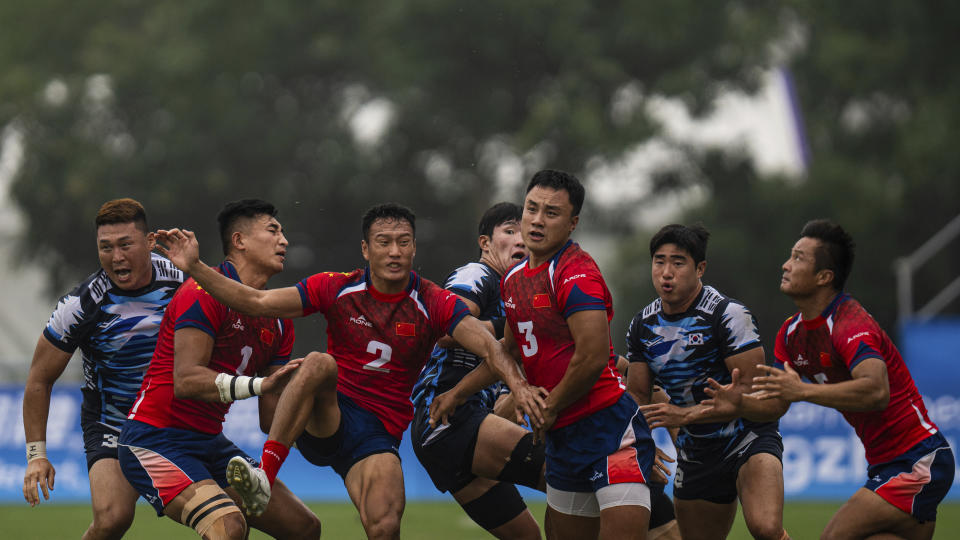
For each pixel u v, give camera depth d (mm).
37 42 113562
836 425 52406
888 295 97250
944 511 47719
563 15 97500
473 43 99875
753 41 99125
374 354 23344
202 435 23500
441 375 25969
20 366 64625
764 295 99250
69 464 53594
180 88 102812
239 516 22141
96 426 24859
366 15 106062
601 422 21938
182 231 21766
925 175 95250
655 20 97250
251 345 23703
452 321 22812
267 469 21625
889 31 102188
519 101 105125
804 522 42938
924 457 22438
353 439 23344
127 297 24688
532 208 21734
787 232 98875
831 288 22859
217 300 22359
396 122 107062
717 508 25516
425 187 110188
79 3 114250
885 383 21500
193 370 22219
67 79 108500
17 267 109625
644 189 110625
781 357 24125
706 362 24672
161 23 107375
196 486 22453
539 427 21547
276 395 24969
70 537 39219
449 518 44844
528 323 22109
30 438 24703
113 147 105875
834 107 107312
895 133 101562
